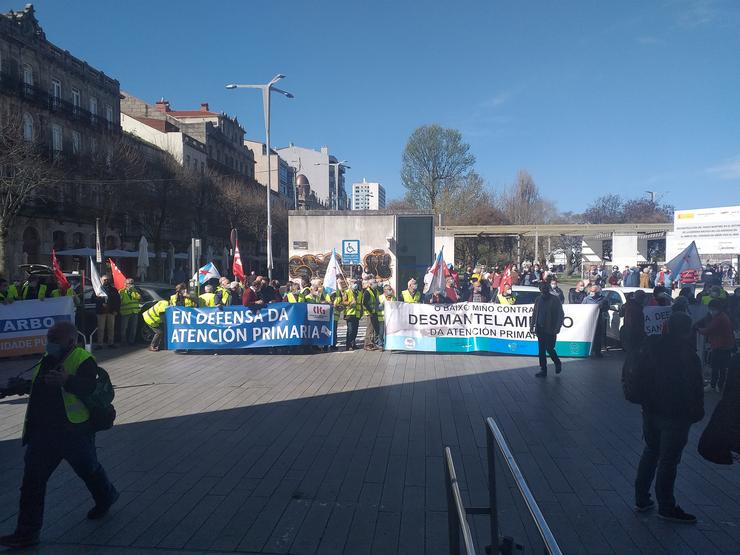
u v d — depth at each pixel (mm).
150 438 7137
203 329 13844
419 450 6641
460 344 13766
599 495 5418
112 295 14781
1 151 27281
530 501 2891
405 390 9836
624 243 39375
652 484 5695
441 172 58438
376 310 14391
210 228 45938
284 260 64375
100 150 35625
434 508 5078
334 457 6414
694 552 4355
